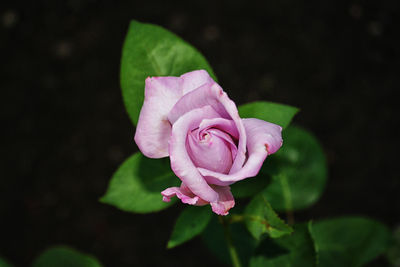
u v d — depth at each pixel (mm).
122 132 1317
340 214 1188
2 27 1440
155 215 1229
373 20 1349
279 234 471
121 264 1203
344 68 1316
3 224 1271
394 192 1194
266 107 465
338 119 1273
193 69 490
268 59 1342
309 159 606
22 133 1346
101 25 1423
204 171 408
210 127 417
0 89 1386
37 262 617
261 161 407
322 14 1363
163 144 434
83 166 1303
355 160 1232
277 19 1371
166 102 426
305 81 1315
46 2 1450
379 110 1269
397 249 1028
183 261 1183
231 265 613
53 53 1410
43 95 1376
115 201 492
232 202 427
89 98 1361
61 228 1253
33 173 1307
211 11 1392
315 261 485
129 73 489
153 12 1410
